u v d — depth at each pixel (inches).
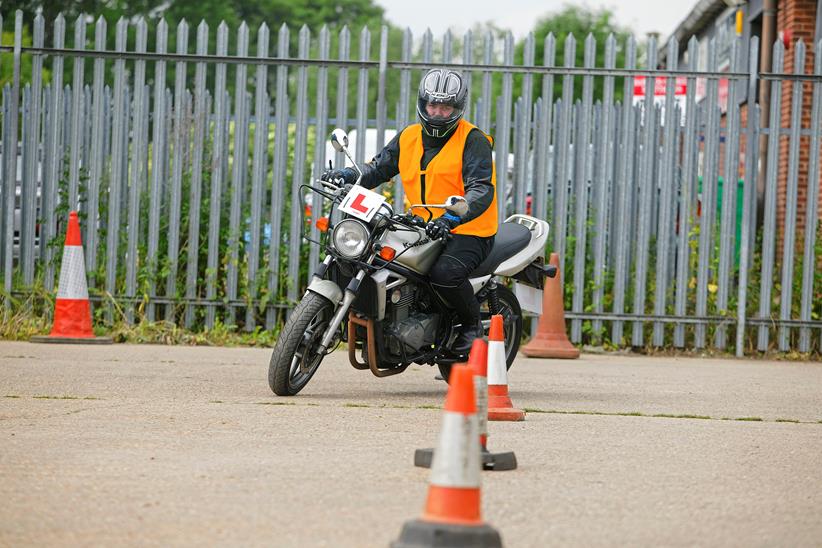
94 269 1164.5
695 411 761.0
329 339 747.4
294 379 760.3
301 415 679.1
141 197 1181.1
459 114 759.1
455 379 381.4
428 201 774.5
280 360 738.2
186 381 830.5
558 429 663.8
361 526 427.2
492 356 696.4
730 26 2240.4
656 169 1169.4
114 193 1164.5
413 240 749.9
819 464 584.7
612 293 1185.4
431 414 698.8
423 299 772.0
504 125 1154.0
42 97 1196.5
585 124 1155.3
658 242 1164.5
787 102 1625.2
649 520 454.0
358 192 734.5
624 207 1166.3
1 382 794.8
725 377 973.2
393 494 479.8
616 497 491.2
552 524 440.5
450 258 761.6
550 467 549.6
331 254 740.0
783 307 1173.1
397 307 752.3
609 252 1187.3
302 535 413.1
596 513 461.4
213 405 711.1
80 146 1163.9
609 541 420.2
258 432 617.6
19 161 1274.6
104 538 405.1
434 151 772.6
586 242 1182.9
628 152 1163.9
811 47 1637.6
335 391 799.7
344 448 577.6
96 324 1165.7
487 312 829.2
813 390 898.7
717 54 1162.0
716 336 1176.2
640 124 1171.3
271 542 403.5
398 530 422.6
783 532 445.1
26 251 1173.1
